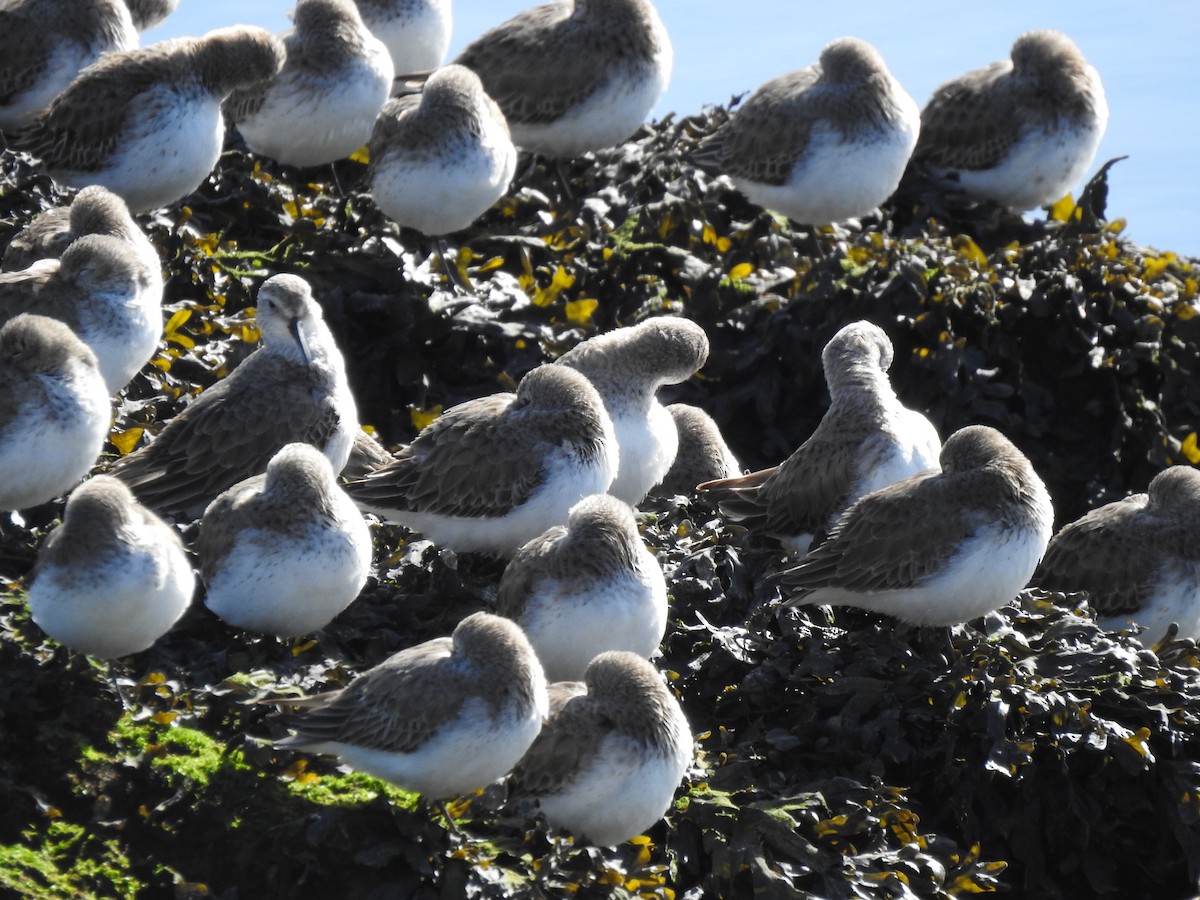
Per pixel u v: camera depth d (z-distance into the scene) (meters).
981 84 23.31
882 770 13.71
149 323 15.89
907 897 12.62
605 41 21.81
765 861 12.59
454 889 11.62
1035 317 21.25
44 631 12.81
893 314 20.62
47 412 13.44
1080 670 14.63
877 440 15.85
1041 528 14.25
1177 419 21.50
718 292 20.83
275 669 13.21
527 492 14.63
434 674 11.52
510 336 19.50
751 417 20.53
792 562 15.78
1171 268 23.42
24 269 16.70
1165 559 15.77
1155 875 14.20
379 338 19.39
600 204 22.33
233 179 21.38
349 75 20.41
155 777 12.27
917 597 14.27
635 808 11.89
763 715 14.15
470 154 18.94
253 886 11.82
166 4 24.69
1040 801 14.09
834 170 20.75
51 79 20.67
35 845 11.83
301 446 13.30
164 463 14.78
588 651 13.17
